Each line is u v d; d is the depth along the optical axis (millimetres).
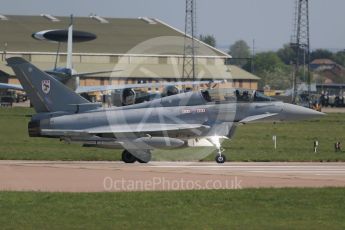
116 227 74688
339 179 112312
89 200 88125
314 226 76188
